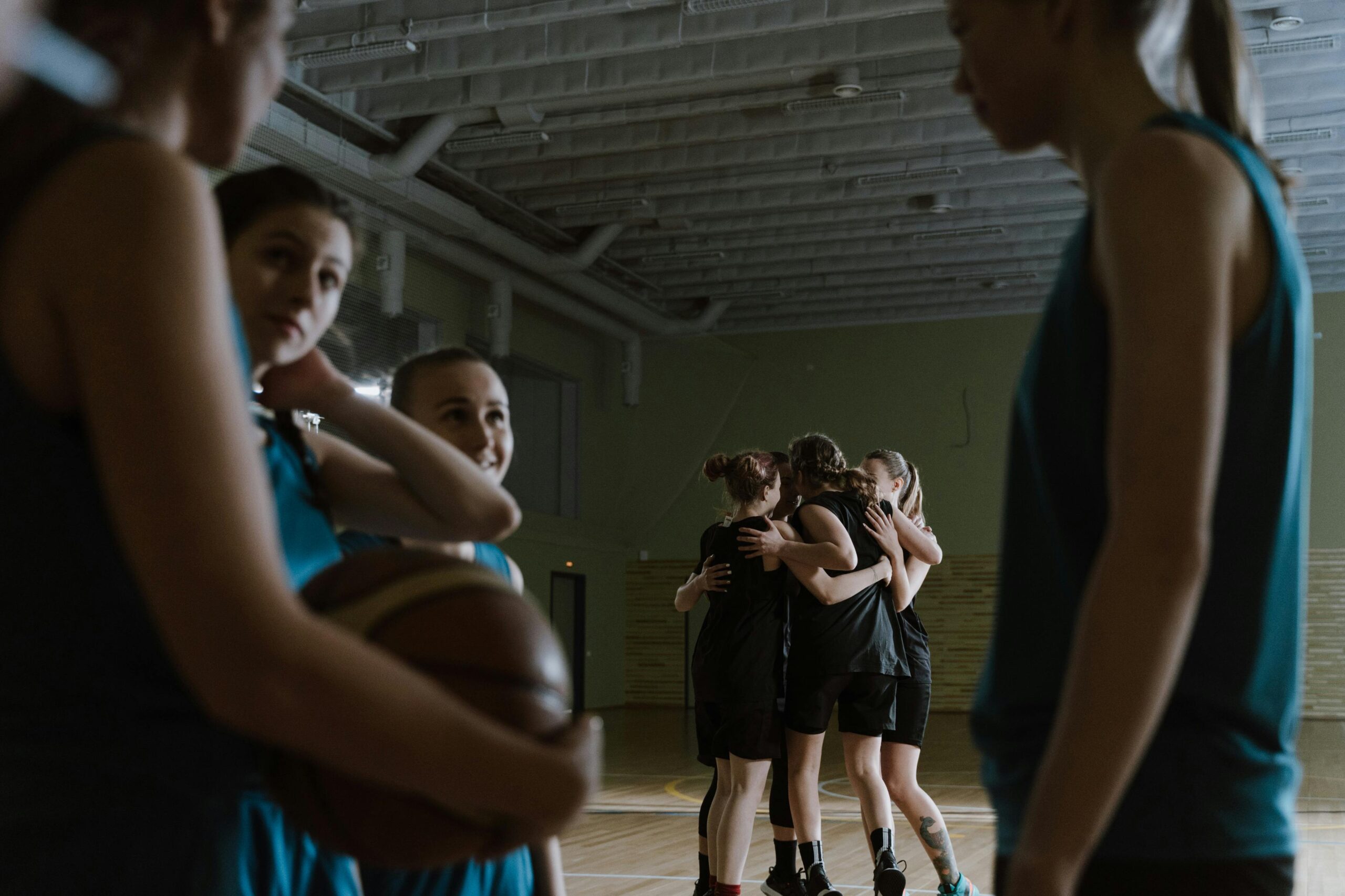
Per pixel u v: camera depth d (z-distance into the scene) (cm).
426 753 53
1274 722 78
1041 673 82
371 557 75
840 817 582
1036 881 66
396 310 1038
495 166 1054
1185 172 69
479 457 169
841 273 1370
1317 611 1332
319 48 766
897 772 348
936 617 1470
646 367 1345
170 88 62
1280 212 76
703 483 1608
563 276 1209
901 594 356
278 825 94
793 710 335
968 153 1006
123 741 68
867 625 335
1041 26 81
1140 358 67
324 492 108
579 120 924
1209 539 76
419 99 878
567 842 502
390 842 66
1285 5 750
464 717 54
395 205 995
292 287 104
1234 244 70
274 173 105
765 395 1558
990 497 1466
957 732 1230
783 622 335
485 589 70
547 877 140
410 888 131
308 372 114
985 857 454
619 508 1377
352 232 110
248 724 51
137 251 52
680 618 1608
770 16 735
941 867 344
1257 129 83
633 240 1266
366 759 52
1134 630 64
